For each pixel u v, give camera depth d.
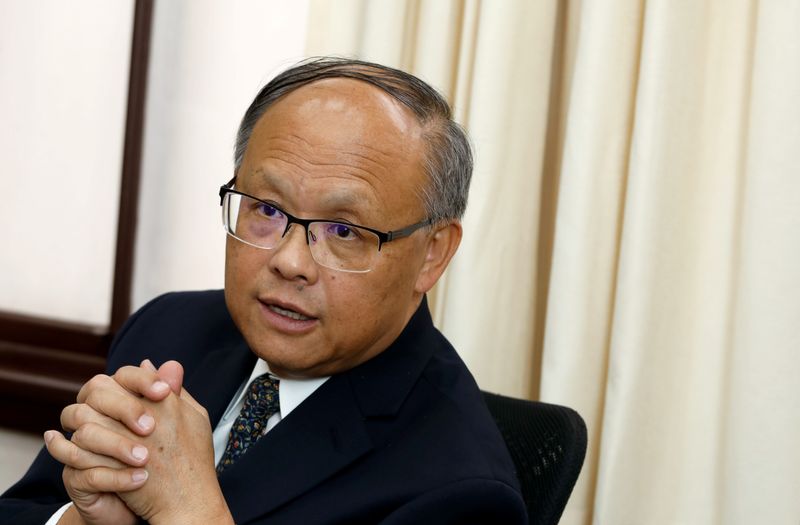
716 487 2.48
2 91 3.52
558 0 2.76
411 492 1.63
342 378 1.80
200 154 3.39
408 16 2.82
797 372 2.29
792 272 2.29
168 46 3.38
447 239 1.84
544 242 2.83
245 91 3.34
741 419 2.34
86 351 3.39
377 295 1.69
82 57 3.44
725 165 2.49
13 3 3.48
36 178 3.52
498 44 2.61
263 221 1.69
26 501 1.96
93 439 1.55
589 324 2.58
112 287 3.36
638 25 2.54
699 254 2.51
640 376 2.48
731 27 2.48
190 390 2.00
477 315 2.66
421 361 1.85
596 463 2.63
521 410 2.03
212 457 1.64
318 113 1.65
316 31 2.89
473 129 2.64
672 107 2.44
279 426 1.75
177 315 2.21
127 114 3.31
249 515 1.65
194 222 3.41
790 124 2.28
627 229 2.47
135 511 1.58
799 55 2.27
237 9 3.33
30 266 3.55
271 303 1.68
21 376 3.38
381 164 1.64
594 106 2.53
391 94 1.70
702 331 2.51
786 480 2.30
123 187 3.33
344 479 1.69
